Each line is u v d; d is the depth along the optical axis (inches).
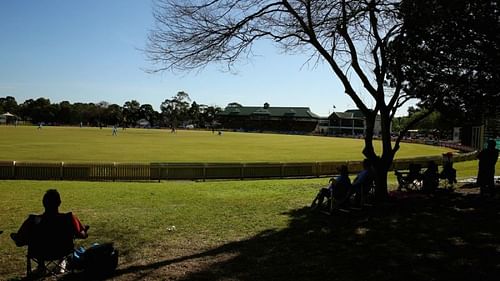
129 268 297.1
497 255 318.0
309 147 2596.0
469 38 412.8
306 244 355.6
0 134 3179.1
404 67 511.8
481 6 383.6
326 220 452.4
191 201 624.7
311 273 281.1
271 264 302.2
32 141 2423.7
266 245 355.9
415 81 517.0
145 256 330.3
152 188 828.6
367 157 564.7
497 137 1859.0
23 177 1056.2
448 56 462.9
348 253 326.6
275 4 507.2
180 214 509.4
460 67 473.4
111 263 283.3
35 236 264.1
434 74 495.5
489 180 585.3
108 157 1573.6
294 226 427.5
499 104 531.5
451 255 318.3
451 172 677.3
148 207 567.5
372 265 296.0
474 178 893.2
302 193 721.6
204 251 341.7
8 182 929.5
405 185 689.6
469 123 622.8
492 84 474.3
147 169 1078.4
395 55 501.7
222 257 322.3
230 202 608.4
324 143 3201.3
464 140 2881.4
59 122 7726.4
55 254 266.4
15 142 2311.8
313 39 532.4
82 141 2518.5
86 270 276.5
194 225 444.1
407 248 338.0
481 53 426.0
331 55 569.3
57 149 1886.1
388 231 397.1
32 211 537.3
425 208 512.7
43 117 7677.2
